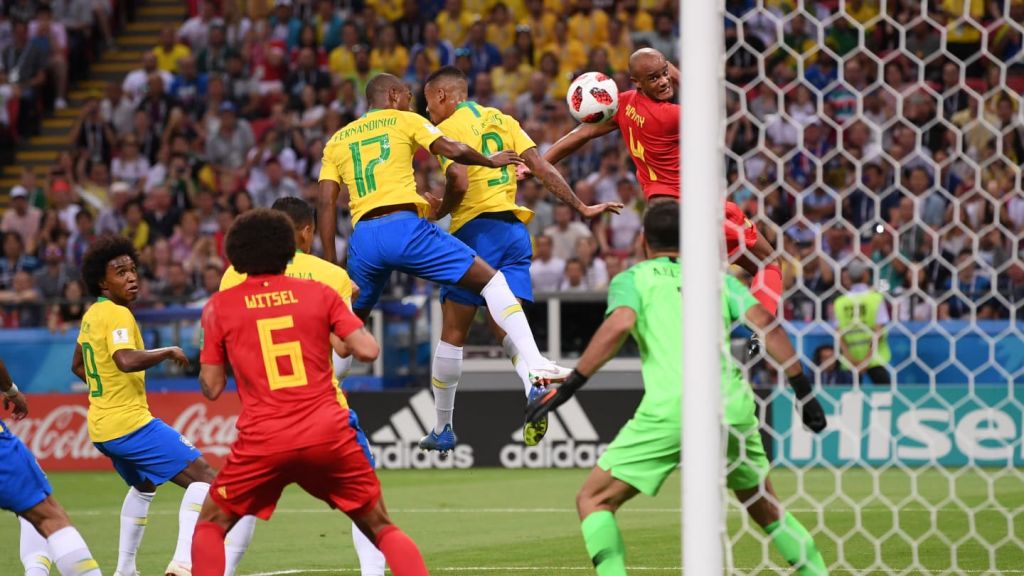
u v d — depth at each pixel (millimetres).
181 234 58375
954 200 24969
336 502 18297
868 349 44531
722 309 17047
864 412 43125
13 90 69562
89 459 49375
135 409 23938
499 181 26750
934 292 45625
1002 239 48250
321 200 24844
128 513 24625
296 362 17828
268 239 18172
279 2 68688
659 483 18406
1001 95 53562
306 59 64750
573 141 26406
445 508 36938
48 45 71125
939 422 42906
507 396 47875
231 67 65938
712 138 16688
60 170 64375
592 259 51719
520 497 39250
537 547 29422
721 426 16922
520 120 60625
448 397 28250
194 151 63688
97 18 74375
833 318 46281
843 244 50531
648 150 25594
